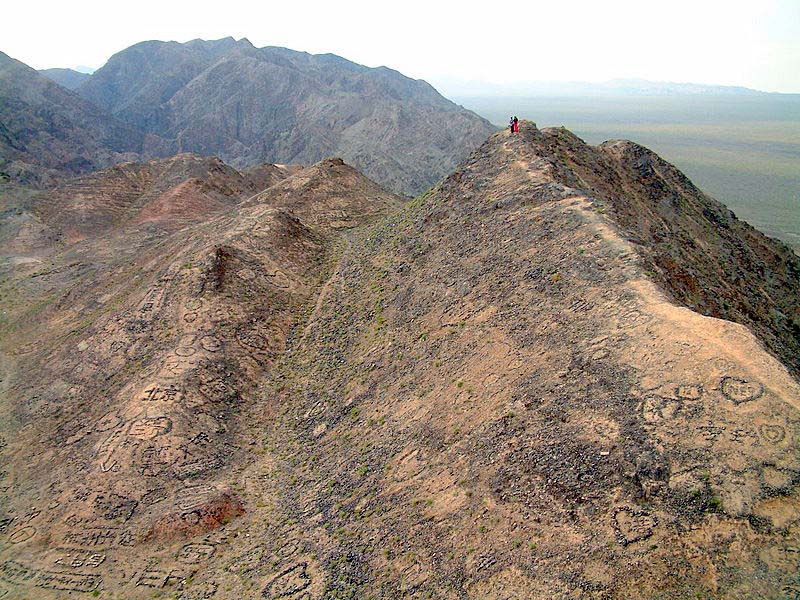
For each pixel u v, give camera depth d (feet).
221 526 73.00
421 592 49.21
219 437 88.02
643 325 58.90
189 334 105.60
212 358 100.73
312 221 167.43
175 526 72.59
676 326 56.34
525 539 47.83
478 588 46.55
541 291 74.54
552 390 59.00
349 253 139.03
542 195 94.12
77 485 81.15
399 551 54.60
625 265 69.36
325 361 99.25
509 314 75.05
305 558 60.64
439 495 57.77
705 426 47.01
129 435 85.66
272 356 107.45
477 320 78.89
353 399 84.69
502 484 53.47
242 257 126.82
